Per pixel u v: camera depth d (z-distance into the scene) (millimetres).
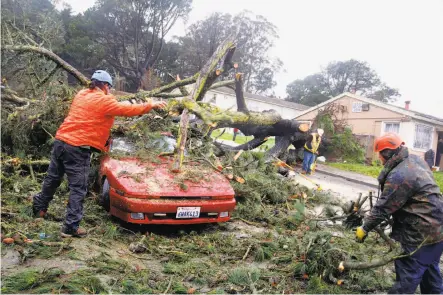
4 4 12078
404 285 2939
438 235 2836
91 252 3732
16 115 6504
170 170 5074
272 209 6340
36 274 2992
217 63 6711
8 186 5258
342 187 10297
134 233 4426
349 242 4312
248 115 7164
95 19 37094
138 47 41375
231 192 4871
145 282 3168
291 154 12500
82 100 4020
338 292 3320
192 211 4480
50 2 24422
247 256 4141
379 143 3113
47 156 6516
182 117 5469
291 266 3818
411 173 2865
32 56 7816
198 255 4023
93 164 5789
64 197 5375
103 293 2836
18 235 3707
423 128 19109
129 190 4285
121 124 6266
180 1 38250
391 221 3299
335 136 17688
